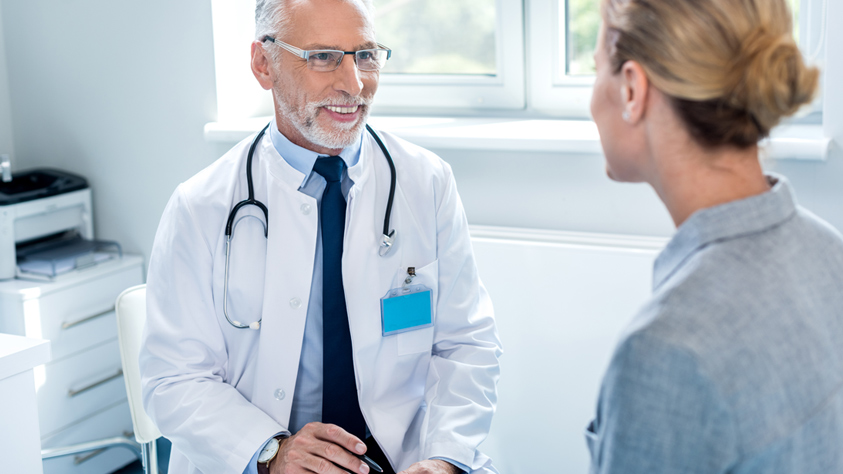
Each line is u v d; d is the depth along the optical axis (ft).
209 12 7.21
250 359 4.52
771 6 2.20
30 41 8.14
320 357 4.54
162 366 4.44
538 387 6.24
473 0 7.25
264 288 4.39
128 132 7.86
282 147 4.52
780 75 2.09
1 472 4.83
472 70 7.48
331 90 4.22
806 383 2.09
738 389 1.99
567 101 7.13
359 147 4.66
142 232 8.04
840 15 5.17
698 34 2.17
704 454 2.02
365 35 4.29
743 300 2.10
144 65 7.62
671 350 2.02
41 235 7.57
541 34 7.05
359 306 4.44
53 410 7.29
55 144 8.27
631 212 6.07
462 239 4.93
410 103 7.74
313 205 4.42
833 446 2.14
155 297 4.52
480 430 4.51
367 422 4.49
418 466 4.15
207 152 7.54
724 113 2.18
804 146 5.19
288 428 4.52
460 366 4.66
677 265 2.30
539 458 6.34
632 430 2.08
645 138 2.42
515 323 6.23
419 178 4.80
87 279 7.47
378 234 4.58
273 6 4.31
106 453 7.87
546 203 6.35
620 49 2.36
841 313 2.28
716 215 2.23
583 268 5.92
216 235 4.48
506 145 6.10
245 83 7.72
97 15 7.72
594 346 5.99
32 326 7.02
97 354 7.69
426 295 4.62
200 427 4.20
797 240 2.28
